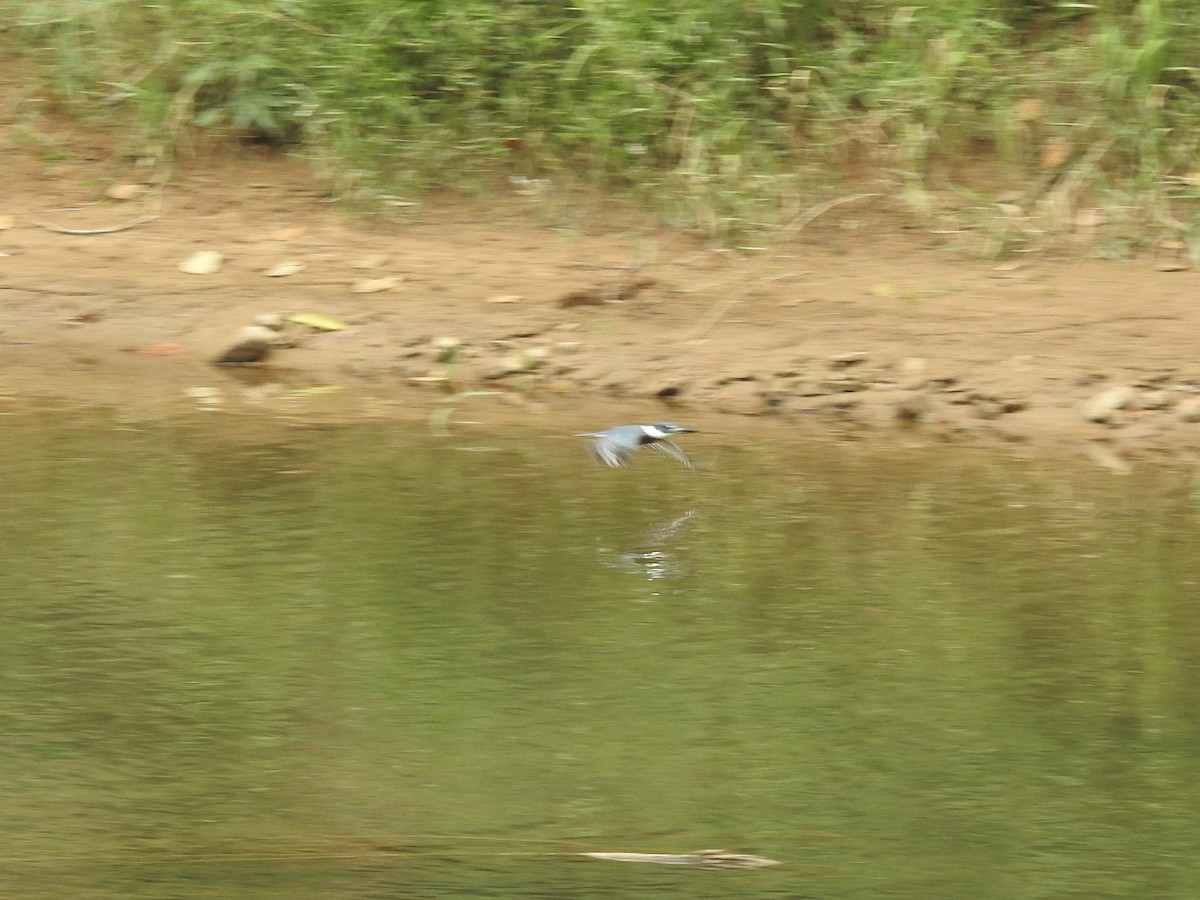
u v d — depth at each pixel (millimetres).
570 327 25453
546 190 29031
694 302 26031
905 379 23781
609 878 10836
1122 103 28469
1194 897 10703
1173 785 12453
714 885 10734
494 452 21188
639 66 29078
